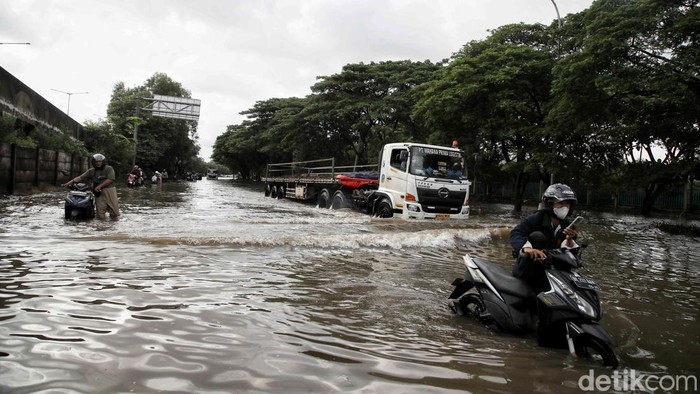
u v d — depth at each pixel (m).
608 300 5.77
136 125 42.59
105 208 11.69
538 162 19.36
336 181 18.70
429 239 9.94
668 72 13.30
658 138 16.64
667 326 4.76
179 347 3.50
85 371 3.00
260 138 53.53
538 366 3.54
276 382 2.98
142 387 2.82
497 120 21.03
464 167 14.67
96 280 5.36
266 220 12.88
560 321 3.81
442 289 5.88
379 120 34.34
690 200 25.83
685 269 8.18
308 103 38.22
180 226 10.73
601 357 3.76
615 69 13.93
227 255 7.35
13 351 3.25
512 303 4.31
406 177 13.99
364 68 35.41
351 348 3.69
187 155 64.62
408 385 3.05
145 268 6.12
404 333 4.16
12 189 18.72
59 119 31.59
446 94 20.70
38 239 7.98
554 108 16.84
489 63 20.44
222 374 3.06
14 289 4.83
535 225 4.43
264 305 4.77
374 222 12.96
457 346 3.90
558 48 17.81
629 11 13.38
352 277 6.31
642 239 12.67
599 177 19.47
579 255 4.20
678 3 12.84
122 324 3.94
